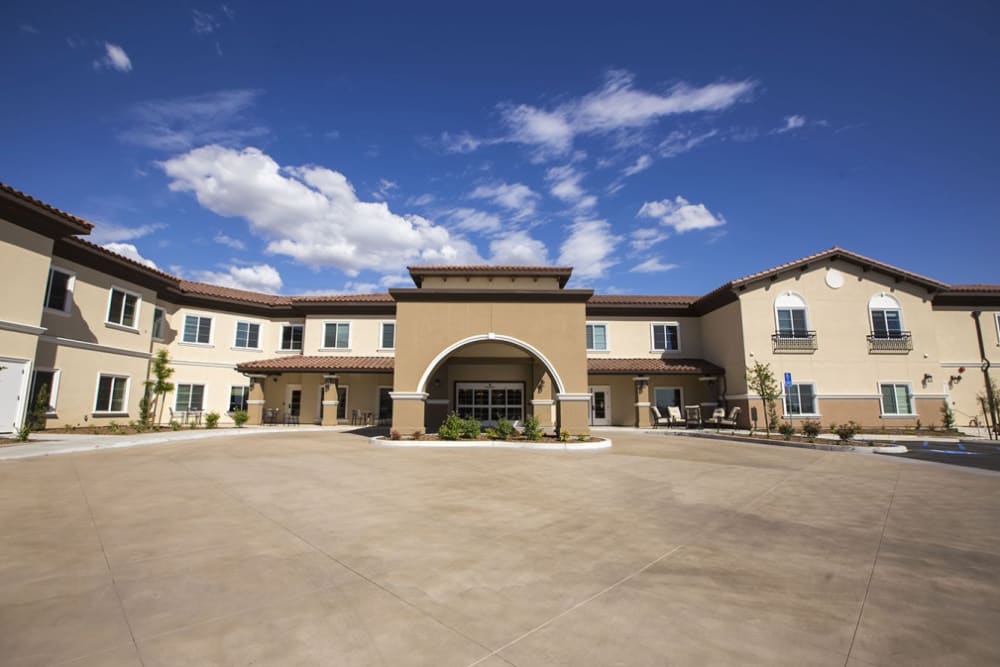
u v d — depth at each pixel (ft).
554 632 12.46
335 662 10.90
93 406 67.46
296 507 25.26
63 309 63.05
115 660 10.84
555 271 79.05
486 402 85.05
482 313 62.95
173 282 82.23
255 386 87.20
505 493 29.89
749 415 79.41
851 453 52.80
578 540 20.44
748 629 12.81
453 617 13.21
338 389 91.66
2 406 52.65
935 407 81.71
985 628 13.10
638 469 39.83
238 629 12.35
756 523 23.59
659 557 18.45
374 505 26.11
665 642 12.03
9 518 22.12
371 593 14.71
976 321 90.43
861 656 11.56
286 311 97.71
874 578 16.60
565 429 60.80
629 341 96.78
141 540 19.36
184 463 38.88
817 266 84.12
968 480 35.86
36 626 12.32
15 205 52.11
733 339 84.84
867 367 81.97
